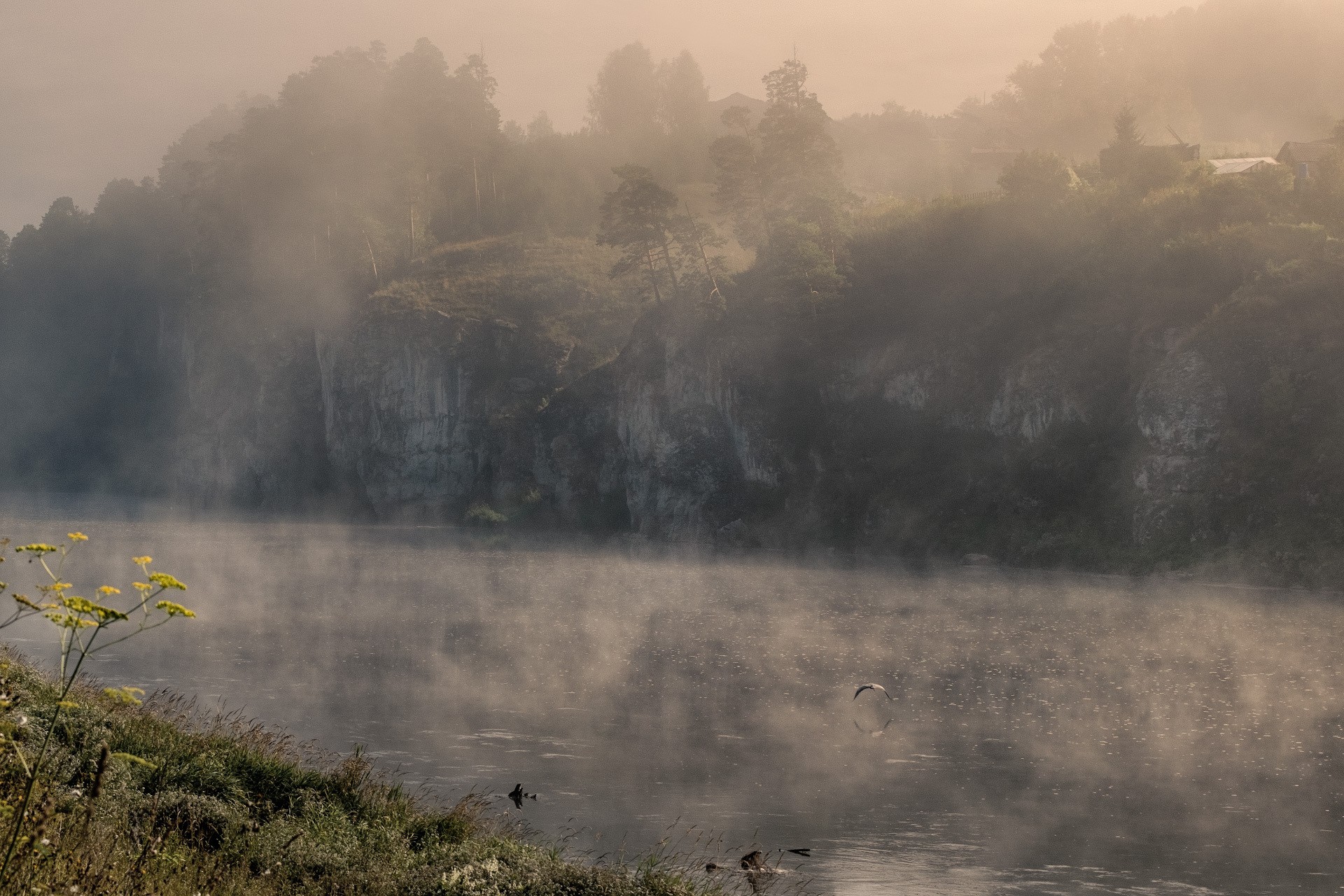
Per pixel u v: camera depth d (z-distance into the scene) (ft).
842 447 396.78
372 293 622.13
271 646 143.02
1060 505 325.83
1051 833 69.97
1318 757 91.25
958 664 140.05
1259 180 370.12
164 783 48.03
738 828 69.77
